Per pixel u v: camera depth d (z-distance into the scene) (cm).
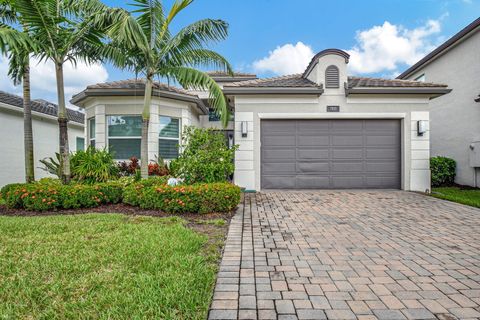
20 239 419
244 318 235
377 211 650
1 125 1114
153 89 1032
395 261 359
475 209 669
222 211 630
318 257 373
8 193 656
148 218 566
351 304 258
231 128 1588
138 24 677
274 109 956
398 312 245
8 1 654
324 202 755
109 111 1059
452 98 1199
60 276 301
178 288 270
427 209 670
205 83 775
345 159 970
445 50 1221
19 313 237
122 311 237
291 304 257
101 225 496
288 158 970
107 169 839
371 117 954
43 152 1341
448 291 282
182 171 727
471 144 1086
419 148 950
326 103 955
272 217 596
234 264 345
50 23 657
